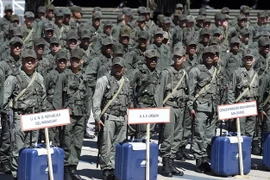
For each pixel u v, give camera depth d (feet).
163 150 66.23
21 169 57.21
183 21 100.48
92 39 89.56
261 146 74.90
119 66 61.57
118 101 61.77
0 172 65.77
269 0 147.64
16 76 60.13
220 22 100.48
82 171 67.56
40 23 99.96
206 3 144.05
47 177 57.52
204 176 67.10
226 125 86.48
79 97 62.39
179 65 65.72
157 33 83.25
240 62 83.51
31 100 60.23
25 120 56.39
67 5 147.64
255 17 141.08
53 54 73.67
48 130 62.85
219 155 66.49
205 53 67.82
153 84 65.16
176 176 66.69
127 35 80.23
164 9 136.98
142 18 96.43
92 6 153.79
